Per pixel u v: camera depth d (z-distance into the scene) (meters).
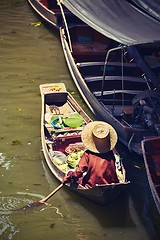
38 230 8.88
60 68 14.40
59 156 10.23
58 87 12.56
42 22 17.23
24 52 15.27
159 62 13.49
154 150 9.88
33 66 14.46
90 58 14.19
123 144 10.88
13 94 13.01
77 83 13.02
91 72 13.35
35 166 10.43
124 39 10.31
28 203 9.48
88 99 12.20
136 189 9.88
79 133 10.83
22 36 16.28
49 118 11.43
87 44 15.05
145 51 13.41
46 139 10.84
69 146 10.49
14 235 8.77
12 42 15.85
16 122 11.87
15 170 10.31
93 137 9.10
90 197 9.25
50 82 13.63
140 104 10.99
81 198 9.58
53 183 9.95
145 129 10.48
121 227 9.01
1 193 9.70
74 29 15.16
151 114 10.73
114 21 11.64
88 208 9.39
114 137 9.20
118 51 14.03
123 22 11.59
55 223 9.05
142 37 10.43
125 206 9.45
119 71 13.43
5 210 9.30
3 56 14.98
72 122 11.12
